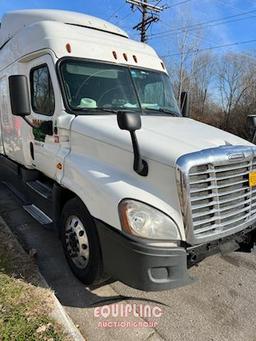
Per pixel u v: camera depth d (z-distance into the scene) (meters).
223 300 3.64
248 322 3.31
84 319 3.28
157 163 3.06
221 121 35.56
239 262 4.44
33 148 4.87
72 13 5.07
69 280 3.88
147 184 3.13
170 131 3.64
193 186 2.97
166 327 3.21
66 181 3.81
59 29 4.44
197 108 40.00
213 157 3.07
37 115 4.61
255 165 3.60
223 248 3.40
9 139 6.00
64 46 4.29
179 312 3.43
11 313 2.97
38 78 4.57
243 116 32.56
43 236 4.99
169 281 2.98
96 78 4.34
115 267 3.11
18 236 4.96
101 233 3.20
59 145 4.13
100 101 4.23
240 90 35.41
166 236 2.96
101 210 3.19
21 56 4.95
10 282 3.45
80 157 3.75
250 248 3.78
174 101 5.16
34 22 5.03
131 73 4.67
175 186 2.96
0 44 6.05
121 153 3.32
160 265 2.93
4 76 5.86
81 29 4.65
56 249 4.60
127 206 2.96
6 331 2.76
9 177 6.30
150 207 2.96
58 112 4.12
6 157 6.43
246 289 3.85
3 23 5.94
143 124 3.84
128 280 3.00
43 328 2.84
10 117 5.78
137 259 2.90
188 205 2.94
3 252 4.10
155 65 5.09
